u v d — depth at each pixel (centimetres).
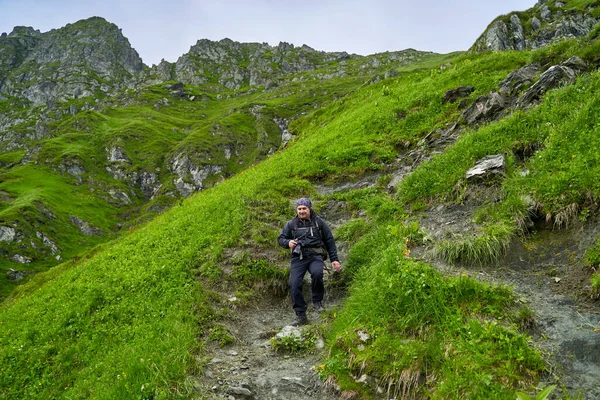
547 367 530
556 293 673
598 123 920
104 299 1170
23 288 2841
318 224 941
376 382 591
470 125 1650
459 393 503
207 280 1109
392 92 2738
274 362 742
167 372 659
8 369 999
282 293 1070
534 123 1169
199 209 1762
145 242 1577
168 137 19638
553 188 844
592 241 728
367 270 884
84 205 13638
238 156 17938
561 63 1512
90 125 19488
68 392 805
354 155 1881
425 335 623
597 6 7956
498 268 778
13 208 11275
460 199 1049
